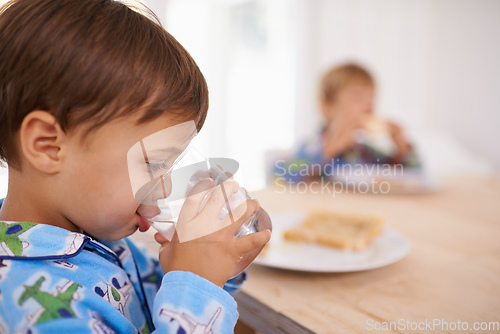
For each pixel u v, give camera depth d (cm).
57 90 43
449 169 244
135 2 58
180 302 46
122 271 57
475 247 80
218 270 49
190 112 51
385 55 306
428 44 301
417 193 128
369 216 88
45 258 47
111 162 47
